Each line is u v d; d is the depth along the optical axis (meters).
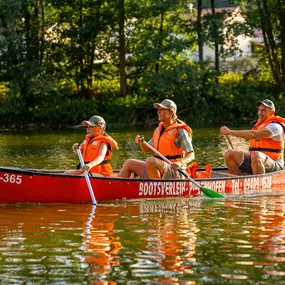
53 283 7.04
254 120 36.41
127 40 40.78
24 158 19.22
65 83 40.22
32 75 36.47
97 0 38.50
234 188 12.98
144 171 12.45
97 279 7.16
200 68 37.94
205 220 10.17
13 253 8.16
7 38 35.97
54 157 19.48
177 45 37.44
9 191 11.30
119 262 7.76
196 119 36.69
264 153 13.70
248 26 39.22
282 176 13.81
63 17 39.59
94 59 40.62
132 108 37.44
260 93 38.34
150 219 10.27
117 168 16.78
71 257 7.99
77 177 11.62
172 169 12.39
